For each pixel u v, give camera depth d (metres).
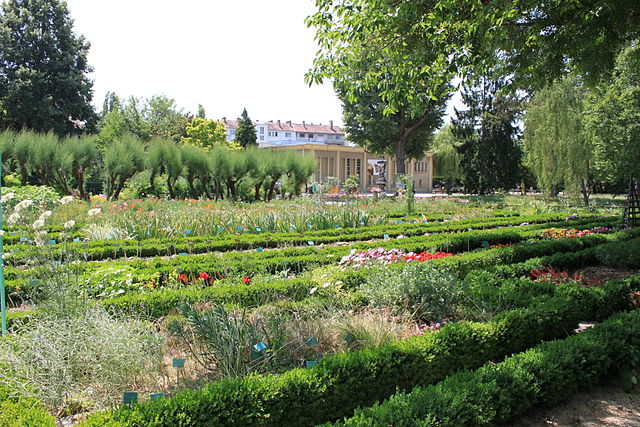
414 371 3.56
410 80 7.40
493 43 6.40
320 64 7.55
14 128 28.06
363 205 17.94
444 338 3.79
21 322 4.21
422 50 7.05
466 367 3.88
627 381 3.97
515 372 3.41
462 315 4.94
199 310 4.44
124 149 18.83
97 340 3.34
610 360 3.96
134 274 5.89
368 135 32.22
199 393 2.83
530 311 4.50
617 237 9.77
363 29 6.81
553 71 7.38
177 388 3.32
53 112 28.44
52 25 30.36
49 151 18.02
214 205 13.88
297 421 3.01
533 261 7.21
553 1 6.11
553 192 26.41
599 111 17.78
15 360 3.18
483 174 31.48
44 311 3.94
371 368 3.32
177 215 11.57
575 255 7.87
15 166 19.53
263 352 3.49
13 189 11.44
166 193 20.03
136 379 3.42
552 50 6.78
